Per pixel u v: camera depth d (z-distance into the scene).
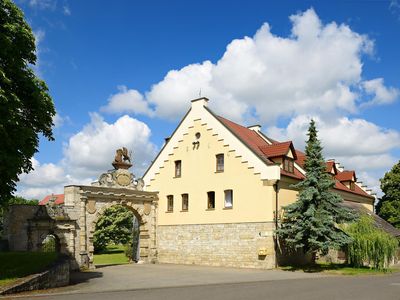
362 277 26.66
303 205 32.06
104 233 64.25
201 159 39.00
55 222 32.47
